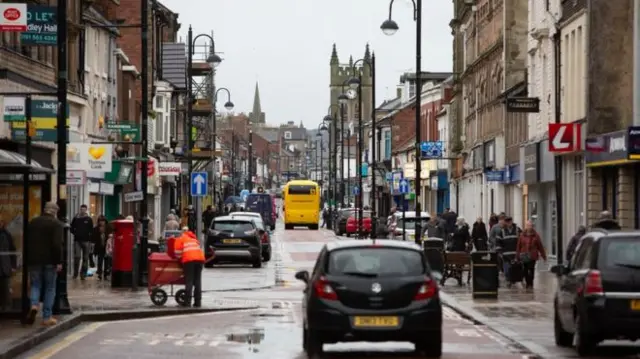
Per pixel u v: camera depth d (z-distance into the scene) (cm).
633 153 6756
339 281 3462
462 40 15250
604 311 3431
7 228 4331
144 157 6650
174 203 15362
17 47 7025
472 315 5034
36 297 4172
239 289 6806
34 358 3431
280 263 10031
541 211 10044
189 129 10656
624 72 7881
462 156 14712
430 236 8706
